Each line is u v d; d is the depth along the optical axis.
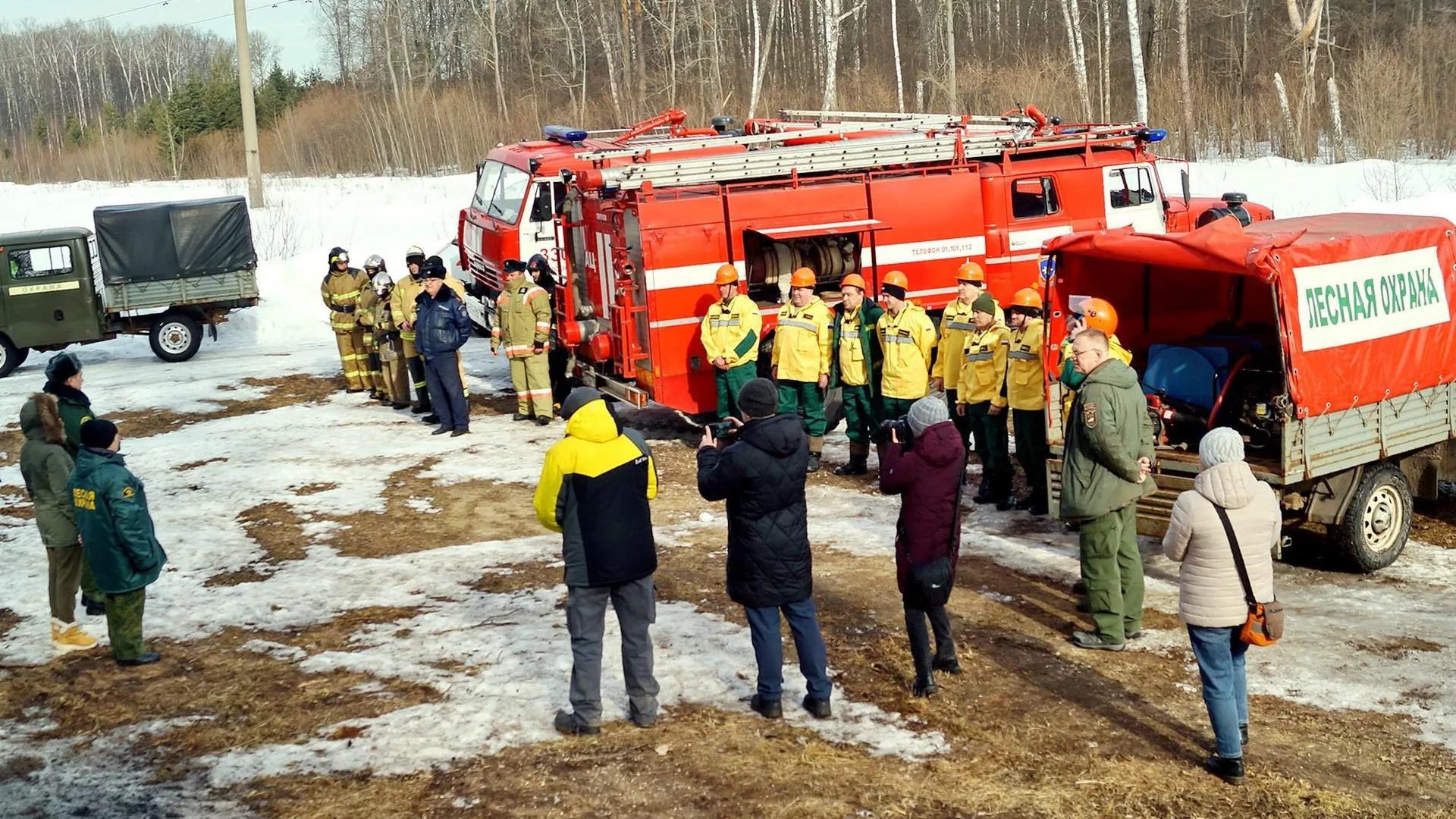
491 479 11.95
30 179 50.91
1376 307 8.92
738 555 6.38
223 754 6.21
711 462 6.37
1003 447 10.61
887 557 9.34
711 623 7.95
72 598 7.77
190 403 16.09
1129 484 7.42
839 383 11.91
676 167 12.38
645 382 12.90
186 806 5.67
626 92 48.88
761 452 6.21
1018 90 40.06
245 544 10.07
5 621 8.36
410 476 12.13
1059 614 8.17
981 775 5.92
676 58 53.16
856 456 12.01
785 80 54.91
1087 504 7.41
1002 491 10.77
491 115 52.53
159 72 111.19
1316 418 8.48
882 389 11.41
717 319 12.20
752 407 6.24
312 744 6.30
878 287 13.52
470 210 19.66
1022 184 14.48
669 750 6.15
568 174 13.95
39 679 7.30
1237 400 9.16
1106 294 10.05
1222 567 5.83
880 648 7.52
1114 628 7.50
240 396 16.55
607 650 7.49
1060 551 9.55
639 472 6.22
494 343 14.46
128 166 49.66
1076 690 6.94
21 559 9.83
